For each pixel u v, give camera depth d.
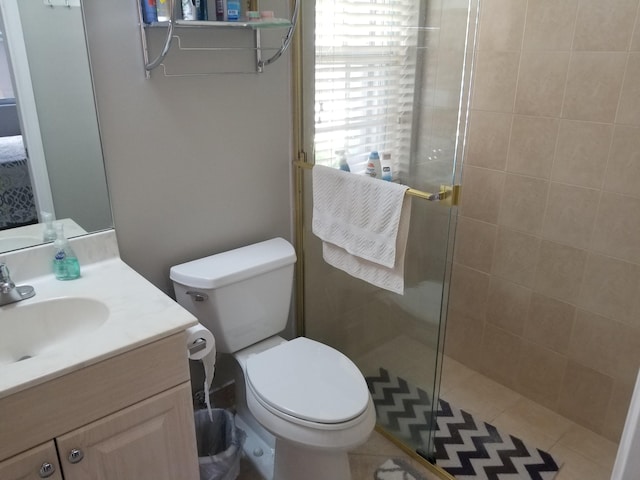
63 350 1.18
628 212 1.85
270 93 1.94
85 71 1.50
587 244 1.98
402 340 2.00
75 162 1.55
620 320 1.96
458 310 2.52
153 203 1.75
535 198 2.10
